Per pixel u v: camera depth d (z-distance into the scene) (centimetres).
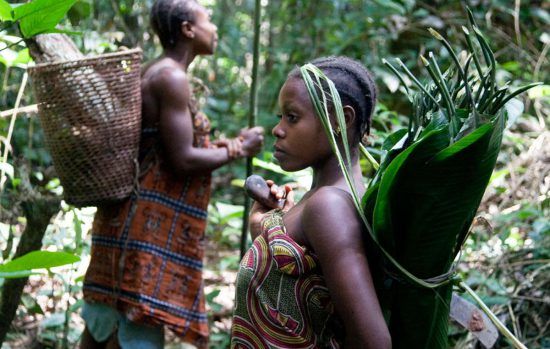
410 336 154
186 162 267
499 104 145
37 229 272
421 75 488
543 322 282
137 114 259
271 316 155
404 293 152
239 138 286
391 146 182
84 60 246
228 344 324
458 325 291
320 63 163
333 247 146
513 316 279
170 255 269
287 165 161
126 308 263
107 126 251
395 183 141
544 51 475
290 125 159
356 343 143
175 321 268
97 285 269
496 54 502
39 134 446
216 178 639
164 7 278
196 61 725
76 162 252
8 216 295
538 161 349
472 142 133
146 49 521
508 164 353
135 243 263
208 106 681
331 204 149
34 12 201
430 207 142
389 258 146
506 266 304
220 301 387
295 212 159
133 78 255
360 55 535
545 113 460
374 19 524
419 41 518
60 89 246
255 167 602
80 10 318
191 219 273
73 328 327
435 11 514
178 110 265
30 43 263
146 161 267
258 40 303
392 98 488
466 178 139
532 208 315
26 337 320
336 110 149
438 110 147
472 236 329
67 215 325
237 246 486
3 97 378
